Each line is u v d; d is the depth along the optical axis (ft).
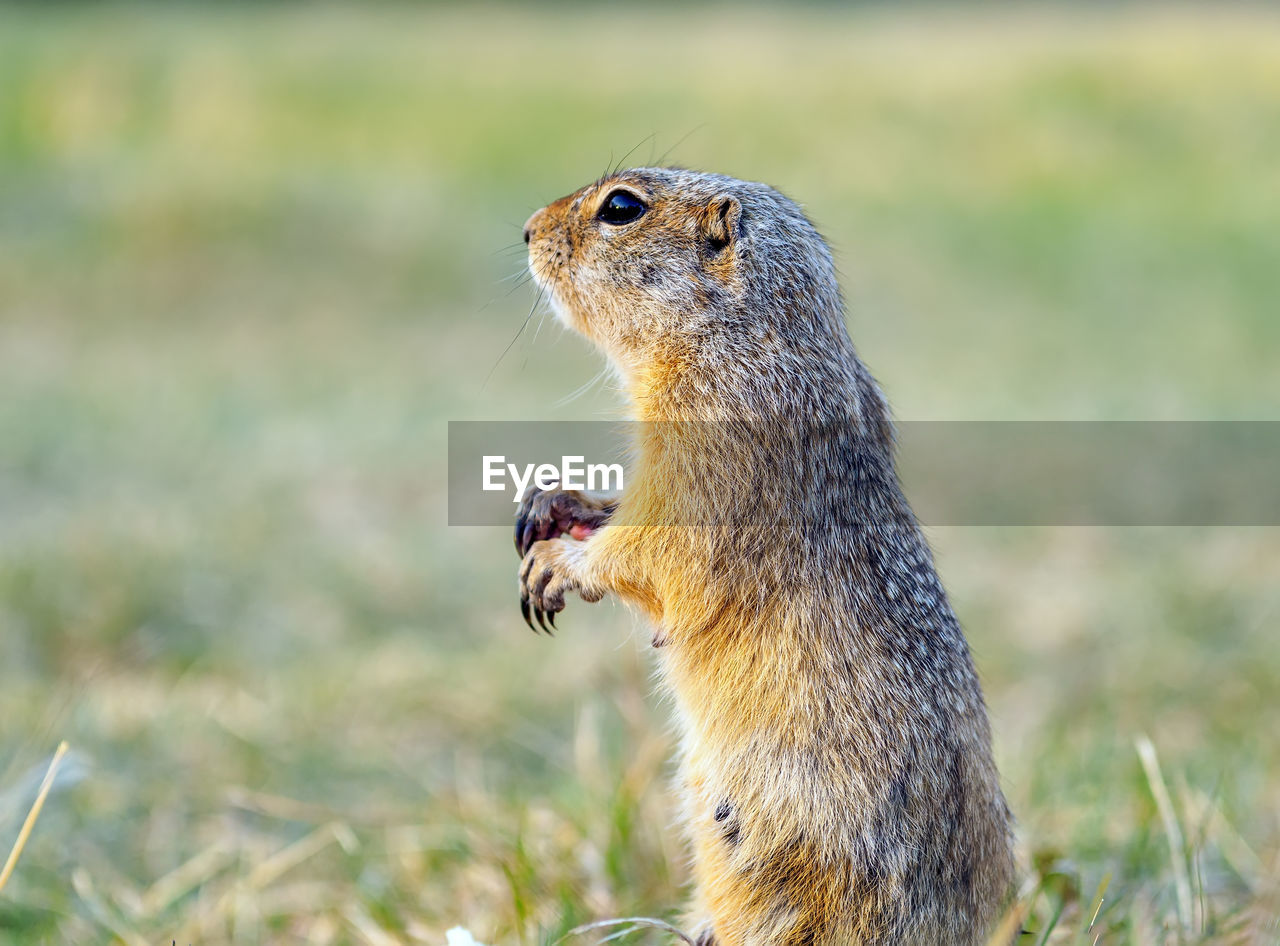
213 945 26.00
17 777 30.25
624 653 39.91
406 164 107.76
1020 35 140.77
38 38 123.75
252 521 51.42
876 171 111.24
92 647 41.06
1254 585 46.06
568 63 131.85
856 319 88.94
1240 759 32.96
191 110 113.39
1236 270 96.58
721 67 130.31
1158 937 22.94
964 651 22.45
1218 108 120.37
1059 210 106.32
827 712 21.59
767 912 21.71
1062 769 31.96
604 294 24.77
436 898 27.25
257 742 35.22
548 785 32.63
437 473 58.49
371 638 42.88
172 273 89.30
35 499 53.72
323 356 78.69
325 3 154.10
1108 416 67.82
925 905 20.79
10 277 87.25
